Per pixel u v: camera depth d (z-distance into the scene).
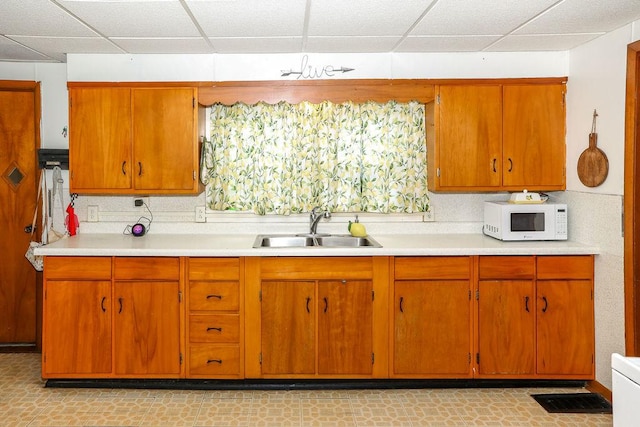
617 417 1.72
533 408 3.15
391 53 3.73
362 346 3.40
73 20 2.95
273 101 3.73
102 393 3.36
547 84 3.72
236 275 3.37
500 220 3.64
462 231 4.06
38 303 4.12
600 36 3.31
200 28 3.10
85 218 4.02
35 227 4.09
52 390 3.39
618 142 3.14
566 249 3.36
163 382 3.45
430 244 3.52
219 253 3.32
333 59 3.73
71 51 3.63
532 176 3.75
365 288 3.38
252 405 3.20
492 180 3.75
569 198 3.71
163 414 3.06
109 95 3.67
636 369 1.60
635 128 2.96
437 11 2.83
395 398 3.31
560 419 3.01
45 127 4.05
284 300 3.37
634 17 2.93
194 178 3.72
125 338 3.38
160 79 3.71
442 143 3.74
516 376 3.43
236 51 3.65
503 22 3.03
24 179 4.12
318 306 3.38
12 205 4.12
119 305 3.37
